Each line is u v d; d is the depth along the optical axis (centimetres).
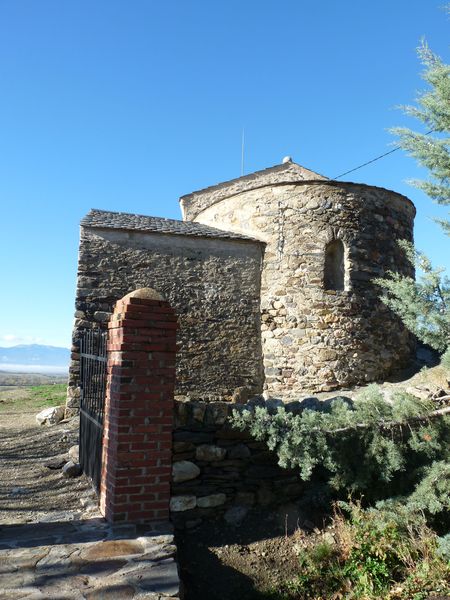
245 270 1098
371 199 1102
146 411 399
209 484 452
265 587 389
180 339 1023
